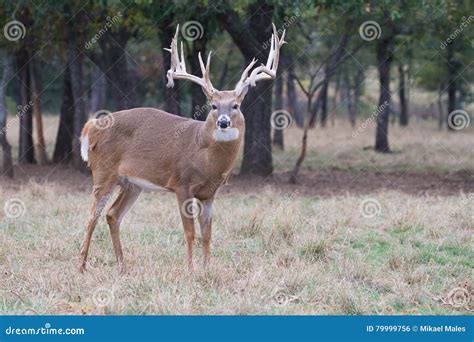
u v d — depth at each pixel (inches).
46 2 603.2
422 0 588.1
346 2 575.8
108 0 558.6
